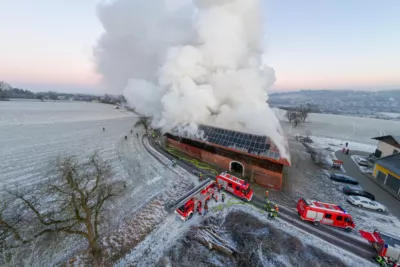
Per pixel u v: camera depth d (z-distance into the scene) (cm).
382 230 1903
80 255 1517
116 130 5950
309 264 1497
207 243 1645
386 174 2856
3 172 2830
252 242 1681
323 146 4903
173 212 2064
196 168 3172
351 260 1555
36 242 1588
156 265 1453
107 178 2603
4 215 1858
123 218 1947
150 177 2853
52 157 3453
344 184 2833
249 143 2875
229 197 2373
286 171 3216
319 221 1938
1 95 15025
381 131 7569
